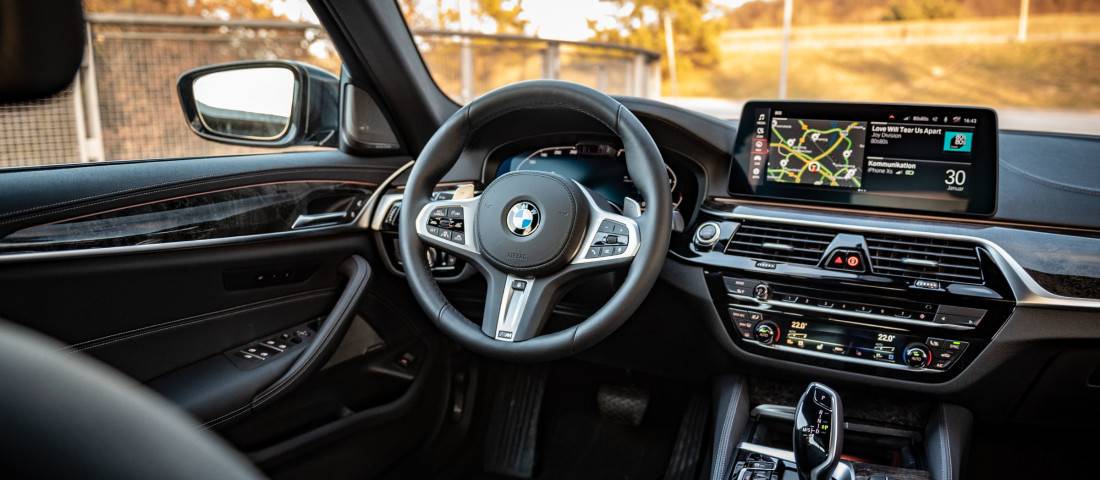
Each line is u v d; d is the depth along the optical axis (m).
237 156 1.69
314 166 1.81
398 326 2.01
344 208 1.89
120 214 1.38
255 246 1.61
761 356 1.77
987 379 1.62
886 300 1.66
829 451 1.42
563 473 2.22
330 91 1.96
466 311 2.11
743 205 1.84
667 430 2.32
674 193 1.95
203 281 1.53
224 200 1.57
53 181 1.31
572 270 1.48
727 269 1.77
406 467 2.04
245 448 1.56
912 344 1.65
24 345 0.45
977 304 1.59
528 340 1.46
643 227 1.45
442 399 2.19
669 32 18.62
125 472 0.40
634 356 2.03
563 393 2.40
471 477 2.23
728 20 22.06
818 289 1.70
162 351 1.46
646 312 1.91
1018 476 1.94
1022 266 1.57
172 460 0.43
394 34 1.91
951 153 1.69
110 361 1.38
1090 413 1.62
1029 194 1.71
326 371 1.77
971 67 20.34
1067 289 1.54
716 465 1.78
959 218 1.69
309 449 1.67
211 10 8.66
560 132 1.97
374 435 1.89
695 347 1.92
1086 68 19.30
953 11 21.80
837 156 1.77
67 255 1.28
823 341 1.72
